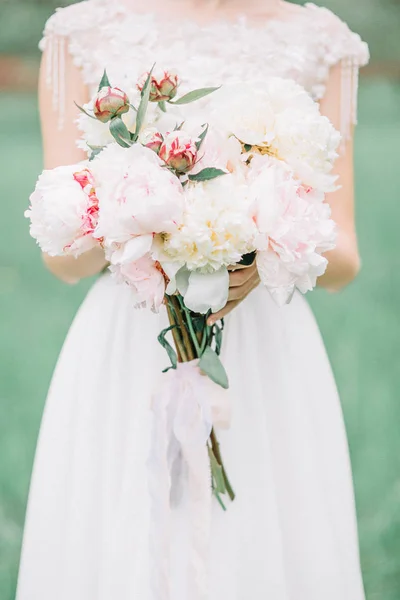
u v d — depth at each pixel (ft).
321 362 6.56
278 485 6.31
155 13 6.54
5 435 14.11
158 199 4.65
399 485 12.91
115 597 6.06
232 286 5.51
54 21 6.63
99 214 4.78
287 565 6.28
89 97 6.63
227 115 5.15
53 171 5.01
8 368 16.57
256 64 6.48
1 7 28.30
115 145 5.02
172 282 5.09
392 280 20.58
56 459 6.29
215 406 5.76
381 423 14.58
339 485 6.45
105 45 6.54
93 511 6.16
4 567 10.83
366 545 11.60
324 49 6.70
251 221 4.85
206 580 5.87
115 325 6.34
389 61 29.84
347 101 6.82
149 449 6.04
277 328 6.40
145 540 6.07
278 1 6.79
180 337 5.80
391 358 17.13
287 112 5.18
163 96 5.19
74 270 6.53
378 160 26.43
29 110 28.76
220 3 6.59
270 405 6.35
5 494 12.47
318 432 6.46
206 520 5.80
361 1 29.78
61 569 6.23
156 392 5.89
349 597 6.35
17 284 20.53
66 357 6.45
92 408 6.24
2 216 23.26
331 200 6.71
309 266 5.11
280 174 5.01
